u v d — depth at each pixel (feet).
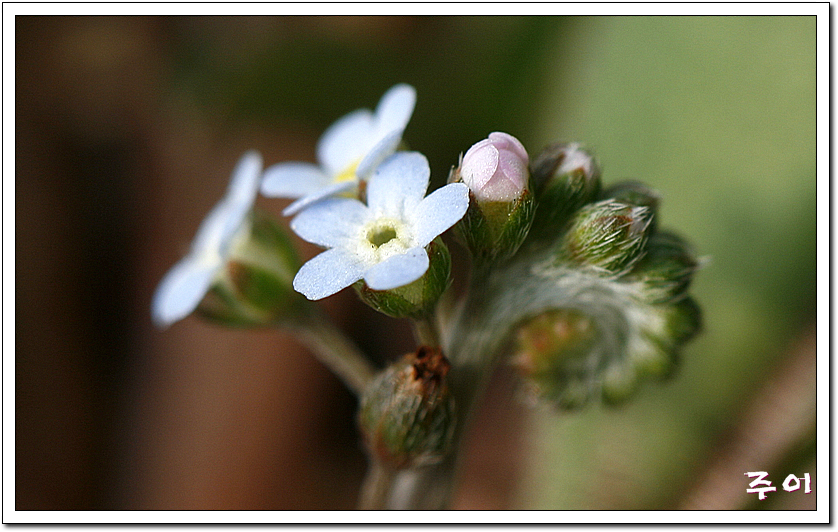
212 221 0.15
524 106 0.19
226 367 0.18
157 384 0.19
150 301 0.19
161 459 0.18
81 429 0.18
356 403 0.19
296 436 0.19
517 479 0.17
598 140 0.17
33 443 0.18
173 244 0.19
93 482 0.18
